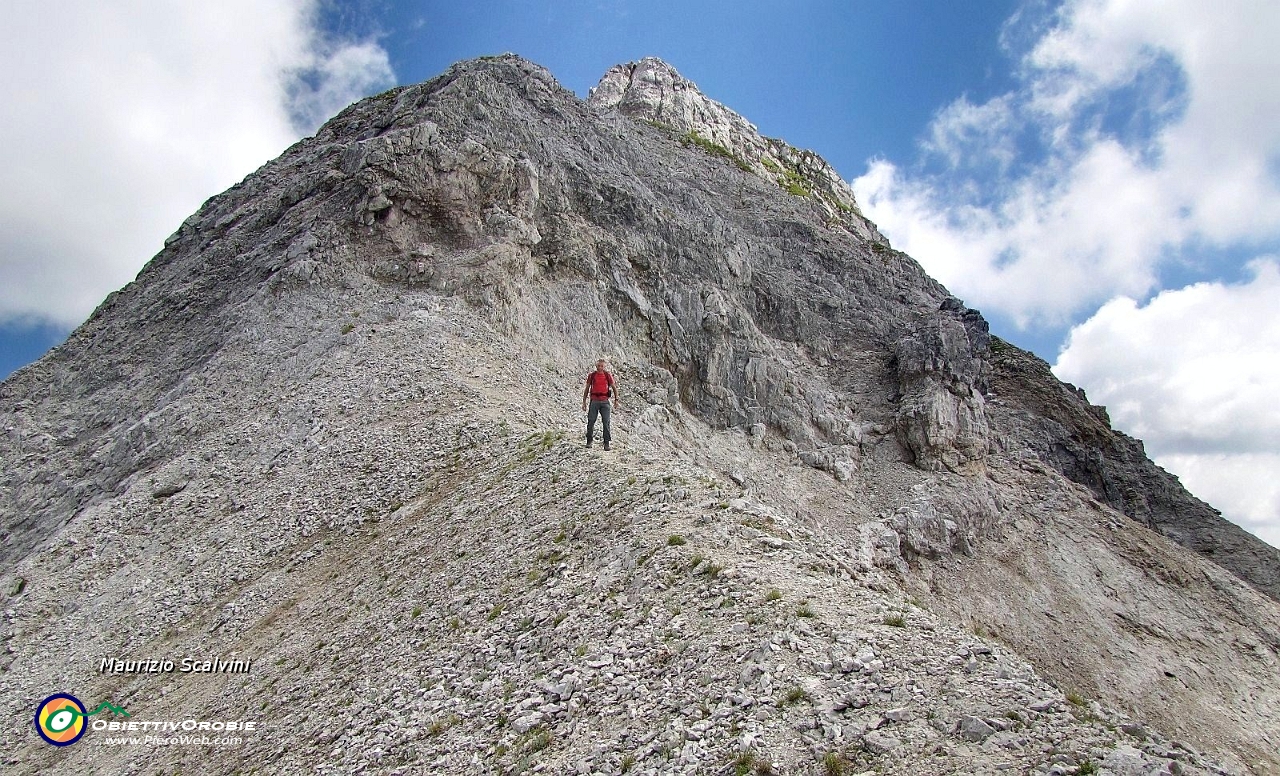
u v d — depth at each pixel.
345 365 35.62
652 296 55.12
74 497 33.97
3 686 22.42
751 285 63.72
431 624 16.95
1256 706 43.47
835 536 44.72
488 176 48.78
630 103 114.69
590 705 11.62
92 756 18.38
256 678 18.78
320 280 42.47
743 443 51.53
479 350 37.84
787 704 9.94
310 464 29.66
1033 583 48.91
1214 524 68.00
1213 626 49.78
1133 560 54.16
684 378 53.72
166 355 42.91
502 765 11.02
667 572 14.58
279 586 23.30
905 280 76.56
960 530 49.12
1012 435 67.38
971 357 60.59
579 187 56.69
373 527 24.92
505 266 45.25
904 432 56.03
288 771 13.78
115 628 23.81
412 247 45.28
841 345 65.00
